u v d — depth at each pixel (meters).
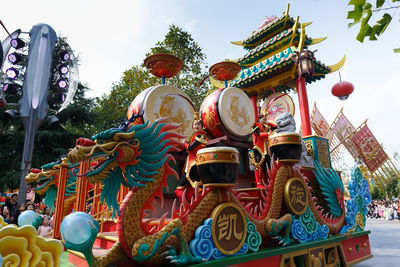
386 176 9.51
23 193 9.13
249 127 5.86
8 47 9.91
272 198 4.13
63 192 5.30
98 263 2.42
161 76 5.59
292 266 4.01
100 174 2.77
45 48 10.15
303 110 7.52
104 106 22.09
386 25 2.53
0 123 17.77
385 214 26.22
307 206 4.68
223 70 6.14
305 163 5.70
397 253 7.88
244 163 5.90
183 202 3.04
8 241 1.89
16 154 17.05
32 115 9.66
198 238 2.89
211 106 5.44
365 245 6.19
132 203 2.75
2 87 10.30
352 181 6.48
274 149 4.60
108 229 5.18
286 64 7.79
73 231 2.23
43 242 2.03
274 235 4.11
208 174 3.20
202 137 4.45
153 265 2.76
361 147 9.30
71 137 17.91
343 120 9.47
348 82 8.05
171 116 5.08
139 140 2.93
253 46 10.16
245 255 3.26
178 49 18.38
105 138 2.76
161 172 3.06
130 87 19.33
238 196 3.65
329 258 4.94
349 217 5.94
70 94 11.39
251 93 9.31
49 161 16.77
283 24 8.97
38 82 9.90
